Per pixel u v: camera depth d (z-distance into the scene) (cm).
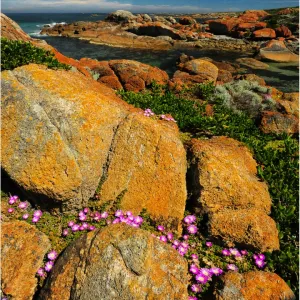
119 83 1330
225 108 1122
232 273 462
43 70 599
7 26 1241
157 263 414
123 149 548
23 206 530
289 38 4169
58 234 513
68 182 492
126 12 5675
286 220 590
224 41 4381
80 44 4181
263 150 795
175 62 2806
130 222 524
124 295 375
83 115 530
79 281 388
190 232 546
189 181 598
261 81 1709
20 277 424
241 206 563
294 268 495
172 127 741
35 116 493
